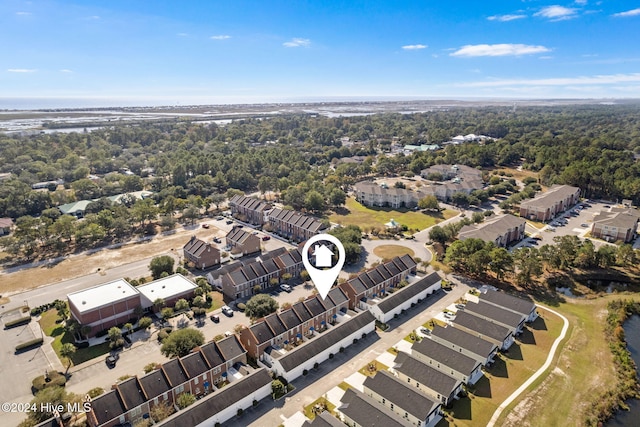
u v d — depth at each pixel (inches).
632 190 7249.0
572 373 2965.1
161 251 5241.1
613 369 3034.0
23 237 4992.6
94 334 3393.2
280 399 2664.9
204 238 5713.6
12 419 2496.3
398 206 7347.4
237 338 2987.2
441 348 2992.1
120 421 2351.1
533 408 2608.3
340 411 2427.4
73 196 7224.4
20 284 4308.6
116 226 5639.8
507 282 4379.9
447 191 7716.5
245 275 4062.5
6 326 3484.3
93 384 2800.2
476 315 3535.9
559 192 7066.9
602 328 3572.8
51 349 3211.1
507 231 5364.2
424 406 2437.3
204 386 2733.8
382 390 2596.0
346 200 7810.0
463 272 4611.2
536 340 3356.3
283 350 3102.9
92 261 4913.9
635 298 4067.4
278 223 6043.3
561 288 4330.7
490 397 2696.9
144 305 3742.6
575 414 2588.6
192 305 3846.0
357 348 3230.8
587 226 6225.4
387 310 3614.7
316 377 2886.3
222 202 7470.5
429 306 3885.3
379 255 5088.6
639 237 5723.4
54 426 2218.3
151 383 2509.8
